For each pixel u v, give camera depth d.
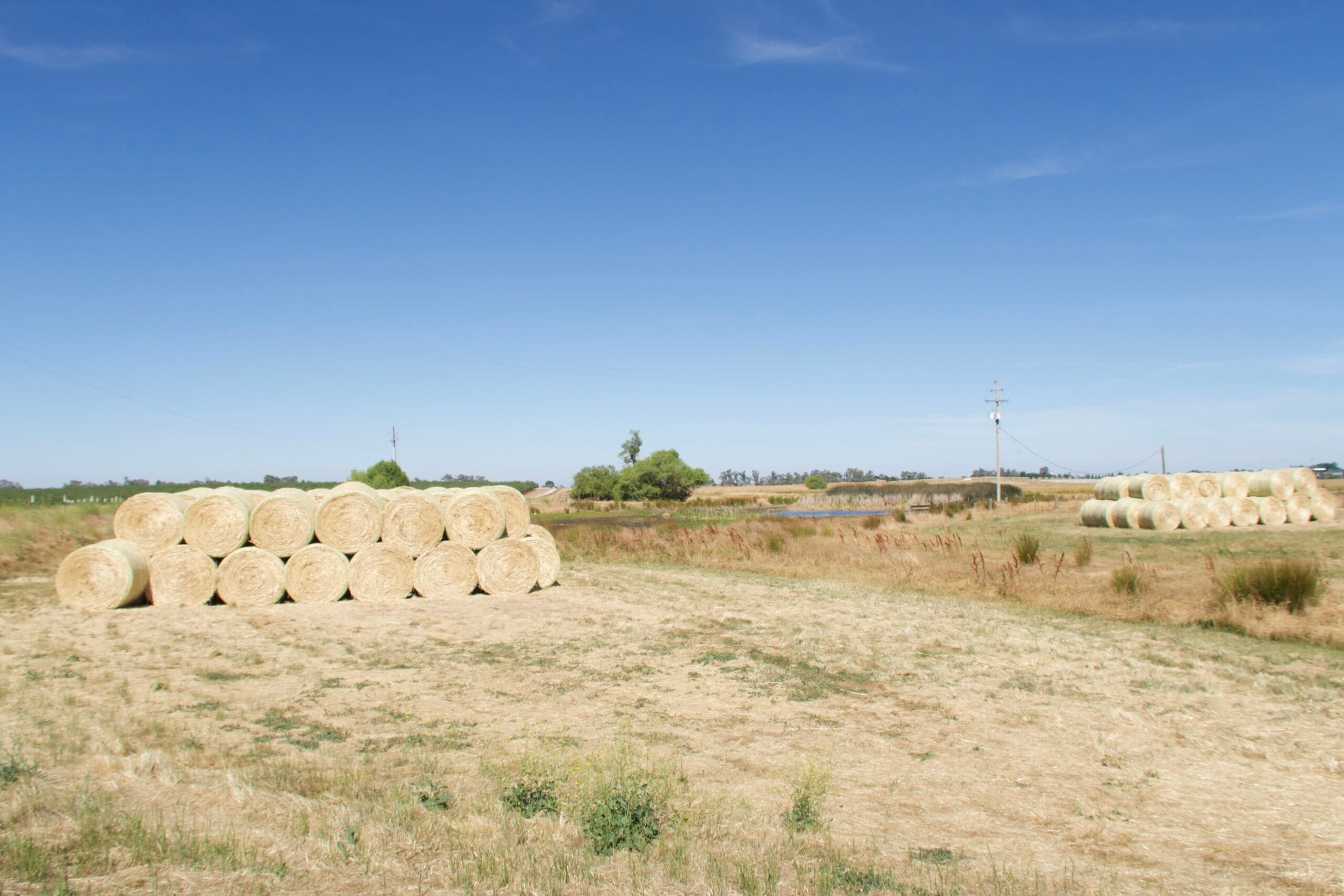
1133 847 5.11
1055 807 5.76
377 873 4.34
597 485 77.12
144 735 6.92
